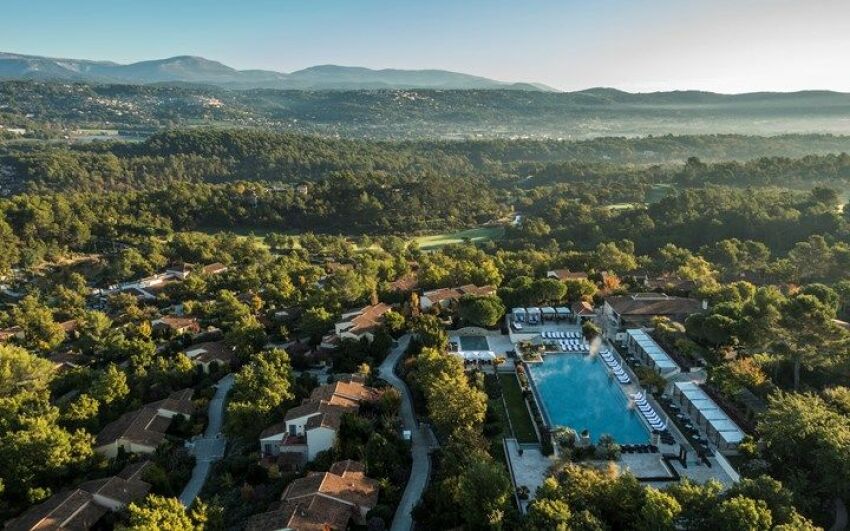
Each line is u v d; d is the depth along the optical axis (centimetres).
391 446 6106
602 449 5925
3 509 5725
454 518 4962
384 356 8919
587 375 8000
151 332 10650
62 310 12512
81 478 6347
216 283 13775
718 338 7825
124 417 7500
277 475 6172
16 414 6962
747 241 13450
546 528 4275
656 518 4241
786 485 4947
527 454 6178
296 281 13675
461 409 6250
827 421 5184
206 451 7112
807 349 6594
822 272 11362
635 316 9519
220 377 8994
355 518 5219
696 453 5981
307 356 9094
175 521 4731
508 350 8906
